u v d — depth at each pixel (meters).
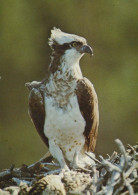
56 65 9.74
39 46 21.45
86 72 20.58
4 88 20.80
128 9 21.52
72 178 8.06
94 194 7.36
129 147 8.81
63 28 21.73
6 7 21.55
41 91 9.76
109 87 20.53
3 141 19.91
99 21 21.58
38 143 19.77
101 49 21.34
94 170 7.87
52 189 7.81
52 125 9.64
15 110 20.47
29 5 21.67
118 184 7.36
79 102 9.67
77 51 9.70
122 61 21.17
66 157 9.82
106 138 19.47
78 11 21.66
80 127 9.67
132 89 20.56
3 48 21.27
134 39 21.41
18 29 21.44
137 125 19.89
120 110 20.09
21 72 21.12
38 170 9.07
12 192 7.77
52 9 21.70
